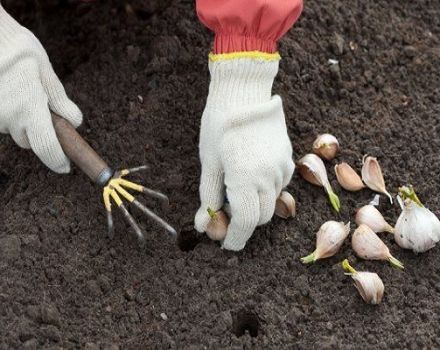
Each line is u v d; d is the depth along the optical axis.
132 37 2.16
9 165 2.09
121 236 2.03
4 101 1.95
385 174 2.09
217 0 1.94
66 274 1.99
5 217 2.04
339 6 2.20
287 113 2.12
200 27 2.16
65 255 2.01
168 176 2.07
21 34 1.98
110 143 2.08
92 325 1.98
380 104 2.15
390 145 2.11
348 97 2.15
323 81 2.16
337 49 2.17
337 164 2.09
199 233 2.04
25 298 1.97
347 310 2.00
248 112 1.95
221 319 1.98
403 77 2.17
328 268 2.02
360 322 1.99
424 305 2.00
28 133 1.95
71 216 2.03
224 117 1.95
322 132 2.12
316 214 2.05
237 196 1.95
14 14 2.22
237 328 1.99
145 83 2.13
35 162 2.07
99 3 2.20
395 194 2.08
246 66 1.96
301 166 2.07
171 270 2.01
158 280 2.01
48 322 1.96
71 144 1.96
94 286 1.99
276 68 1.98
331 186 2.08
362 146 2.11
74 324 1.97
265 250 2.03
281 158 1.97
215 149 1.97
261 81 1.98
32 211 2.03
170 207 2.05
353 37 2.19
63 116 1.99
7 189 2.06
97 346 1.95
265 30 1.95
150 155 2.08
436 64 2.18
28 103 1.95
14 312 1.96
